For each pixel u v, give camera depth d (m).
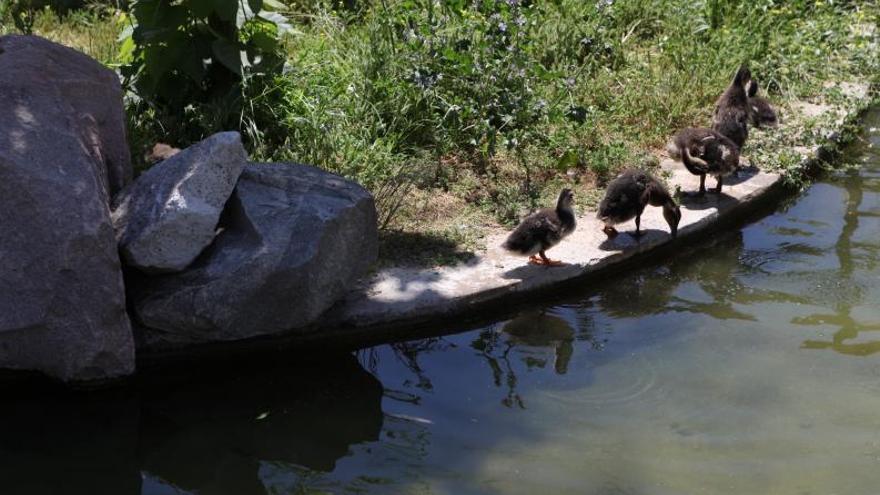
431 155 8.82
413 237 7.69
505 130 9.30
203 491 5.52
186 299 6.24
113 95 7.20
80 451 5.86
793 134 9.66
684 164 8.43
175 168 6.48
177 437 6.00
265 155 8.30
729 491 5.34
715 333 6.87
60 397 6.25
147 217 6.28
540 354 6.69
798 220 8.52
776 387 6.25
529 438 5.83
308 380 6.50
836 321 6.98
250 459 5.79
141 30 8.37
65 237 5.89
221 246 6.47
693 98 10.12
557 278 7.30
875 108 10.73
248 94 8.74
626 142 9.37
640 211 7.70
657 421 5.95
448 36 9.49
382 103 9.05
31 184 5.91
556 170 8.80
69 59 7.08
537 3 10.95
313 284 6.44
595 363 6.56
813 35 11.62
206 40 8.61
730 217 8.38
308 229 6.44
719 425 5.90
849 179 9.27
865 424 5.89
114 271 6.05
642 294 7.42
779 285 7.49
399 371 6.56
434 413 6.10
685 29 11.27
